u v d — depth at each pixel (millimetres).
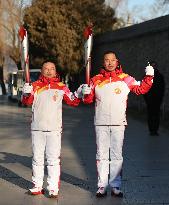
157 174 8570
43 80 6992
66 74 32656
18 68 43656
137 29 23250
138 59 23484
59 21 31719
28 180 8023
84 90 6707
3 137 13469
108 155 7000
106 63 6859
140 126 16531
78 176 8352
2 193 7199
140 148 11484
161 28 19938
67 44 31359
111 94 6832
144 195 7129
